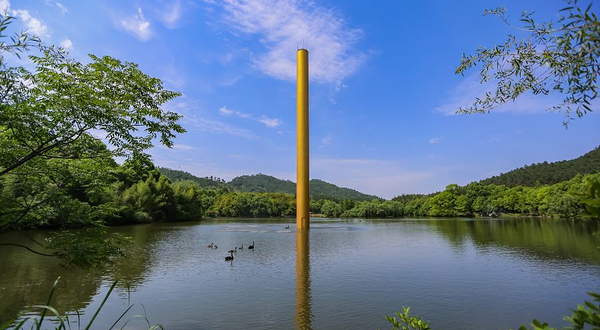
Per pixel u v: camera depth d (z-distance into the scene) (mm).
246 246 32750
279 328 11273
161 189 79875
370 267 21688
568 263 21859
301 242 36469
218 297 14797
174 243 35562
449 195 113750
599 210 1994
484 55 4277
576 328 2104
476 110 4836
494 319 12062
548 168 149750
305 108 55875
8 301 14055
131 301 14227
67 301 14141
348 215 121250
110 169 10375
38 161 9039
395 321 4551
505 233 43562
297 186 55500
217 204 124312
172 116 9336
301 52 56125
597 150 139000
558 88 3816
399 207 120000
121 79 8586
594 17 2496
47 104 7836
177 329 11195
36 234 36375
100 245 9203
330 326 11461
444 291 15648
